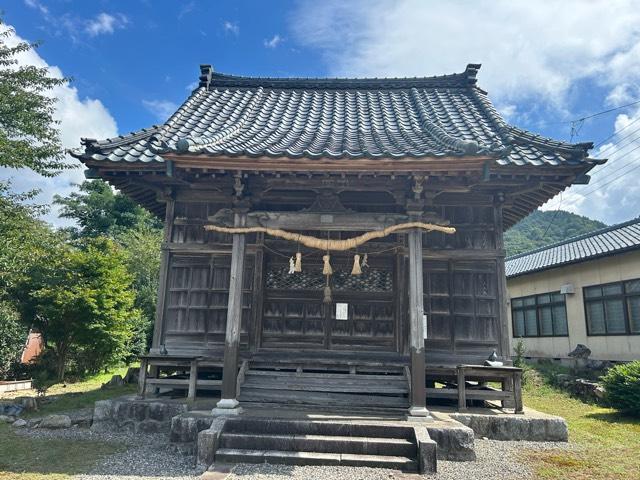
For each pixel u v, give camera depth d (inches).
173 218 345.4
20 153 520.7
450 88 466.3
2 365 543.8
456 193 331.6
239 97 454.9
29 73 553.9
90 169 303.4
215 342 330.0
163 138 332.2
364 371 317.1
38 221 621.9
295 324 336.8
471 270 330.0
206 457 215.5
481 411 281.6
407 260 333.4
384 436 231.8
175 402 282.5
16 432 279.1
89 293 534.6
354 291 339.0
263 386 290.4
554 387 493.4
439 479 197.3
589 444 254.4
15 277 494.0
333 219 283.9
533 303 768.3
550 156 289.1
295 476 197.9
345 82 482.3
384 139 309.6
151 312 853.2
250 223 286.0
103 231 1261.1
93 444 251.4
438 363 317.1
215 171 266.4
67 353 566.3
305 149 268.4
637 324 542.0
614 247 573.6
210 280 338.6
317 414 255.0
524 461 221.9
